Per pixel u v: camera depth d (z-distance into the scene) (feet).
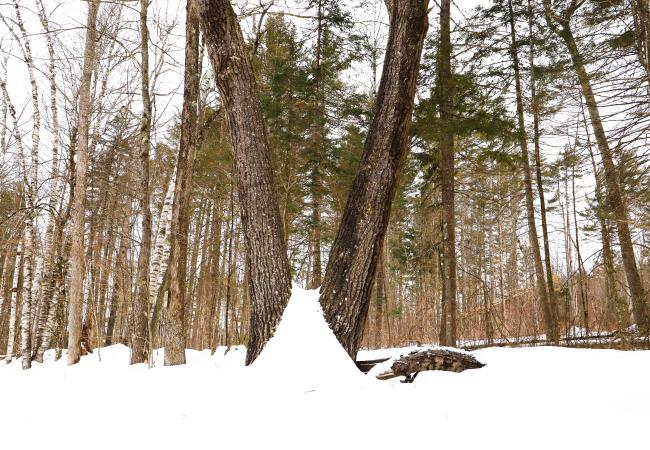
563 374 12.12
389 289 60.70
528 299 43.24
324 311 12.74
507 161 30.99
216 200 55.26
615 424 8.19
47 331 36.60
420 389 11.19
